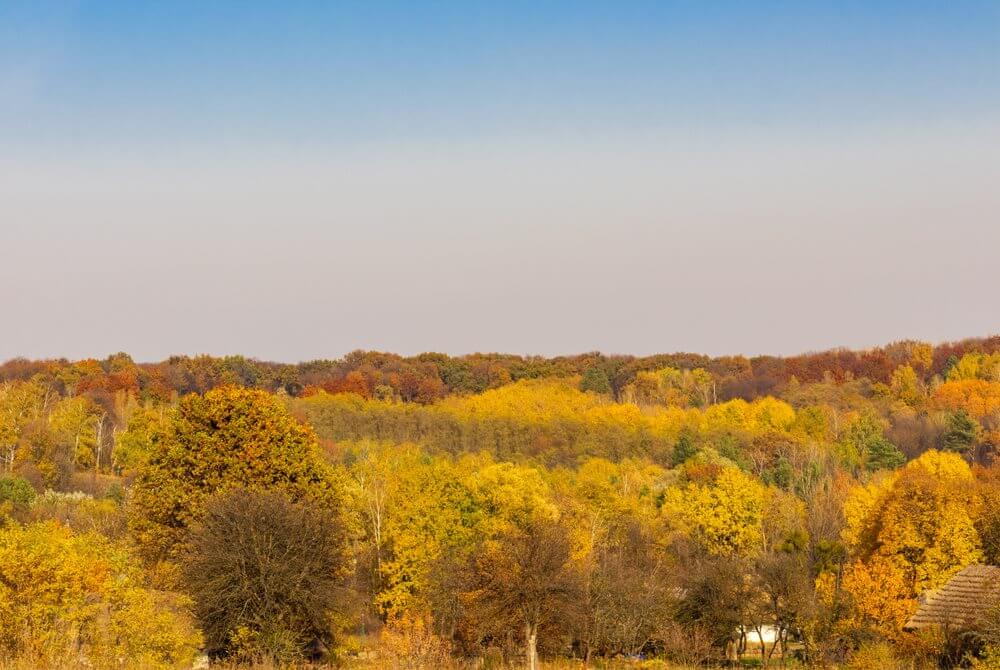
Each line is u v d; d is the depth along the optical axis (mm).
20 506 70750
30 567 29875
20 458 93250
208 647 36719
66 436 104000
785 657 48406
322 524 39375
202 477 46375
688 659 46125
